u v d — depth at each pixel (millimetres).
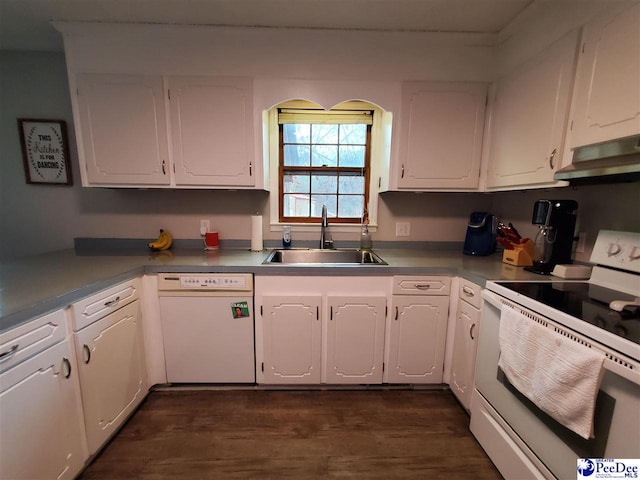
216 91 1735
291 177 2289
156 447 1396
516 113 1596
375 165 2221
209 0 1447
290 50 1735
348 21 1627
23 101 1970
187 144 1771
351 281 1680
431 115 1812
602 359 799
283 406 1680
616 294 1163
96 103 1711
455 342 1689
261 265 1645
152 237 2170
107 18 1597
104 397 1326
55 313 1067
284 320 1688
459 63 1778
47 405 1042
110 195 2107
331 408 1670
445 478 1264
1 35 1754
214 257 1856
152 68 1707
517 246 1705
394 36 1732
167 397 1738
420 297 1695
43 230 2100
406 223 2268
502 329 1170
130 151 1759
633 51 985
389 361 1762
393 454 1379
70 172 2051
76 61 1687
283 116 2164
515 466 1136
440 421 1584
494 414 1281
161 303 1656
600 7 1111
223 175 1812
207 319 1678
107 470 1277
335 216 2346
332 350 1733
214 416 1596
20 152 2010
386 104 1808
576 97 1235
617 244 1237
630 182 1274
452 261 1834
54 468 1075
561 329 959
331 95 1783
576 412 846
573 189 1575
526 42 1529
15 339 925
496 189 1775
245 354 1718
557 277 1427
